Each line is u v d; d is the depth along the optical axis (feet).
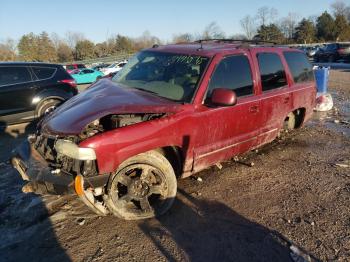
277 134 17.99
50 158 11.57
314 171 16.87
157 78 14.23
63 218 12.54
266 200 13.98
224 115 13.88
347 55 97.14
